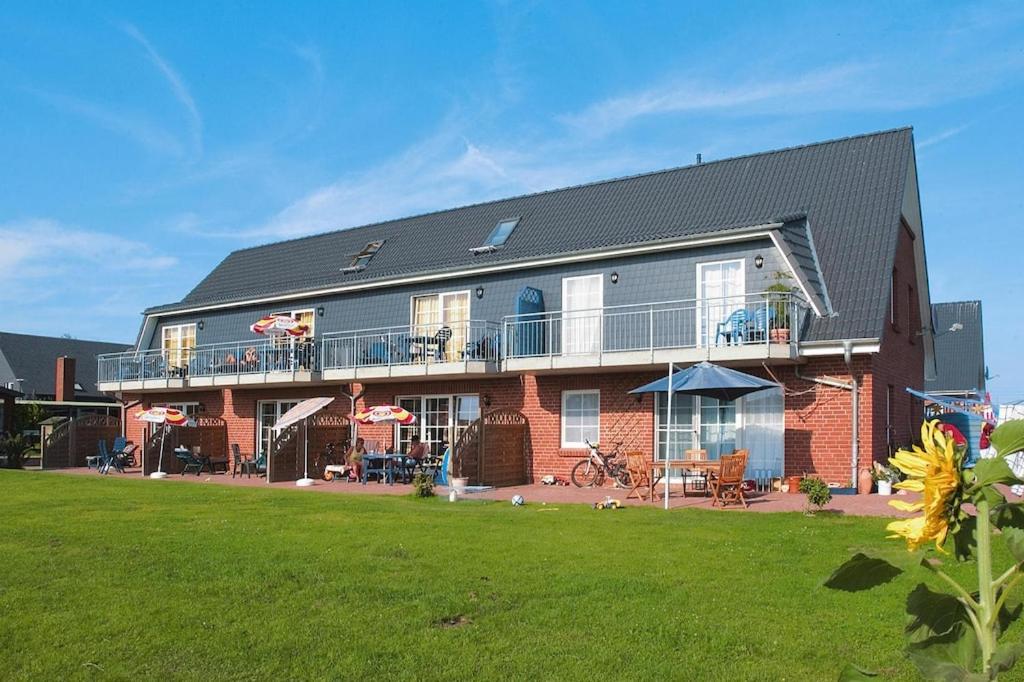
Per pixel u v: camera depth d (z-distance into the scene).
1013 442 2.43
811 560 8.97
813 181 19.94
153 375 29.08
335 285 24.56
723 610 7.06
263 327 23.83
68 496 16.03
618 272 19.67
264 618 6.92
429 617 6.91
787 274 17.31
